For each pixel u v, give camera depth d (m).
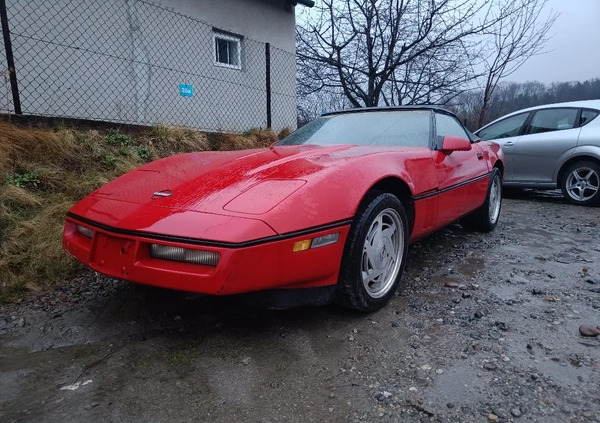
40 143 3.99
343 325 2.09
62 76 5.32
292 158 2.25
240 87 7.74
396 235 2.39
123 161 4.38
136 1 6.02
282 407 1.49
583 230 4.13
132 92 6.10
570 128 5.62
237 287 1.63
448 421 1.40
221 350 1.87
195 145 5.46
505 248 3.45
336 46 9.09
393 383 1.61
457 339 1.93
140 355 1.84
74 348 1.90
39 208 3.28
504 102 11.12
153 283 1.69
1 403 1.53
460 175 3.09
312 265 1.83
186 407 1.50
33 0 4.97
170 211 1.78
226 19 7.38
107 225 1.83
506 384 1.59
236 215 1.70
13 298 2.44
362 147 2.59
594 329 1.98
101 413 1.47
